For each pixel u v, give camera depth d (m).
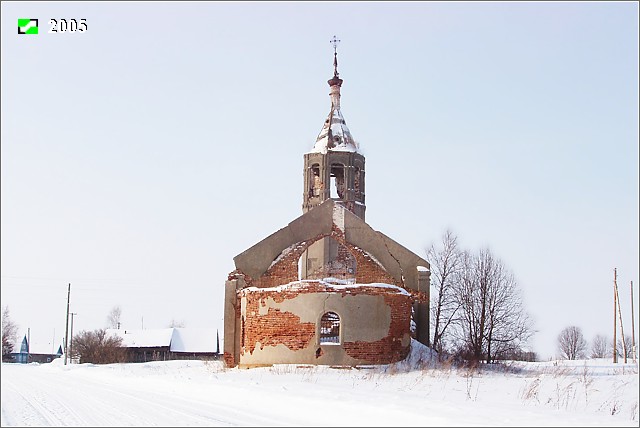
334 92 42.69
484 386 24.08
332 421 13.68
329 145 40.84
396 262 35.31
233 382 23.19
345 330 29.88
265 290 30.61
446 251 44.62
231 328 34.44
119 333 87.62
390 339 30.50
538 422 13.13
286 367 28.83
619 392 23.48
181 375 29.56
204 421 13.80
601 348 98.38
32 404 18.12
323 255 39.19
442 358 31.97
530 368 35.84
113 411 15.98
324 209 35.84
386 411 14.65
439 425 12.91
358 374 27.23
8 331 102.19
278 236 35.22
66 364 55.78
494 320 40.78
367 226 35.72
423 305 35.31
